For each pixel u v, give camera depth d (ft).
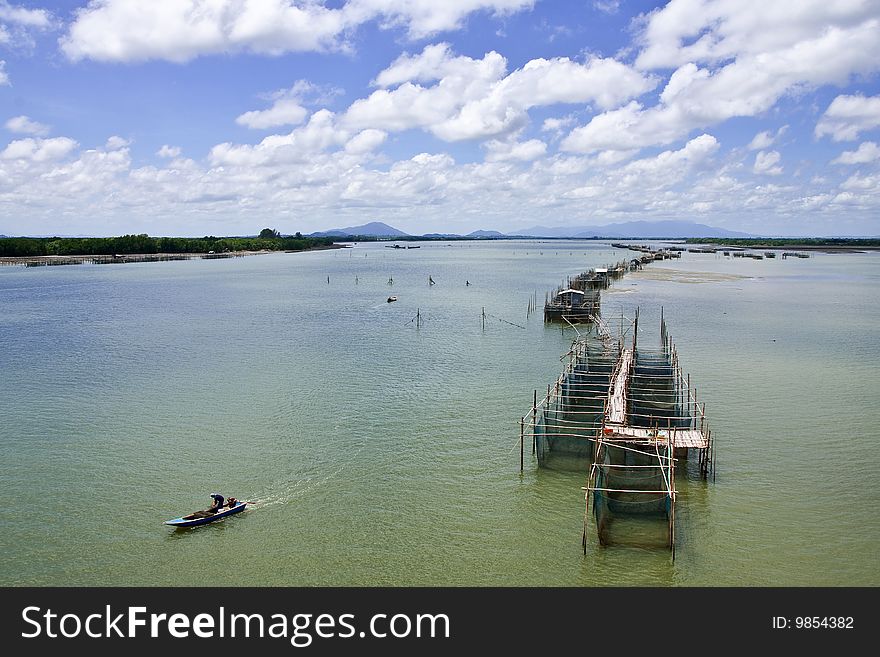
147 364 226.17
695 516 112.88
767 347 252.62
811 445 144.56
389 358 238.07
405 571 98.84
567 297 335.06
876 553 101.55
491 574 98.02
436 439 150.30
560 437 141.79
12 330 296.30
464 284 550.77
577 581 96.12
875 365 220.02
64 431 155.43
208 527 110.32
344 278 609.83
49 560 101.30
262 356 240.94
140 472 131.85
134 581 96.94
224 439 150.20
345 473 131.64
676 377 187.62
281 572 98.84
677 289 479.00
